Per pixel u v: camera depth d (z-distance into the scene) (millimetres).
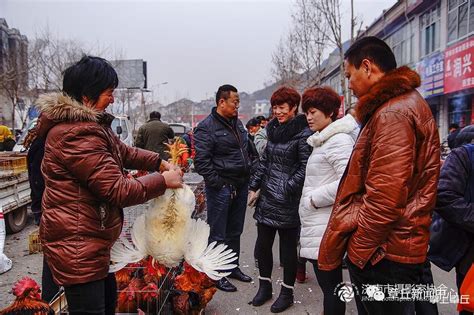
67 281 2010
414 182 1951
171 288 3266
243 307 3812
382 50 2145
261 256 3848
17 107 27469
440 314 3584
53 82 24781
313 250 3049
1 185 6051
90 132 2010
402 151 1855
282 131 3627
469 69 12266
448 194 2518
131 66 34125
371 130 2021
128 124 13828
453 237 2691
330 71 27922
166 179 2260
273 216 3637
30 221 7484
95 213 2059
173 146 2869
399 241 1930
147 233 2678
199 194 4984
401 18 18203
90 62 2143
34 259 5363
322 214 3043
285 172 3637
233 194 4258
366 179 1973
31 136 3332
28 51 27125
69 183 2016
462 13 13383
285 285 3729
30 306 2189
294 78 23375
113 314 2543
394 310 2043
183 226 2691
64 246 2002
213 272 2861
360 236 1967
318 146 3137
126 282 3045
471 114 13211
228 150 4207
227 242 4434
